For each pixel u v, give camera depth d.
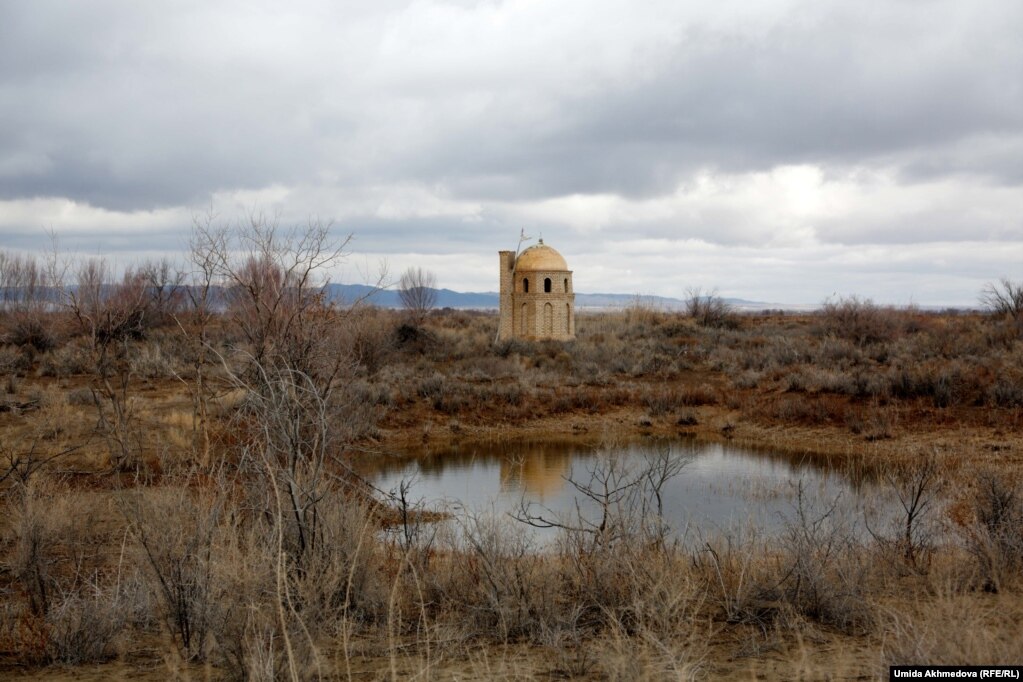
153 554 7.16
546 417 32.81
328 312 13.34
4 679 6.02
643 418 32.19
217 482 8.09
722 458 24.80
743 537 9.29
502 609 6.88
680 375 39.75
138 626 7.27
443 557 8.56
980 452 22.80
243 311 14.38
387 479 21.55
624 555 7.53
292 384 8.33
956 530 9.76
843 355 39.12
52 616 6.99
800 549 7.73
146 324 31.84
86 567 9.19
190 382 23.20
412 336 46.78
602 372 39.69
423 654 6.25
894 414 28.16
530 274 51.47
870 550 8.95
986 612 6.29
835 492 16.66
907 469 14.34
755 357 41.41
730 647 6.34
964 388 28.67
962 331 42.75
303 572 7.02
